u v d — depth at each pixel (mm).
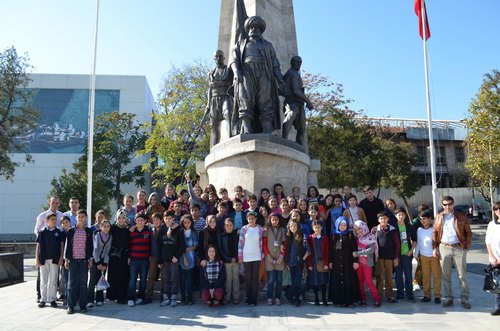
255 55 9742
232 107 10031
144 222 7637
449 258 7027
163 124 26031
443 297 8000
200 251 7180
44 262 7309
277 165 9344
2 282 11133
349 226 7277
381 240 7504
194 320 6023
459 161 45031
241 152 9117
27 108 24859
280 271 7109
